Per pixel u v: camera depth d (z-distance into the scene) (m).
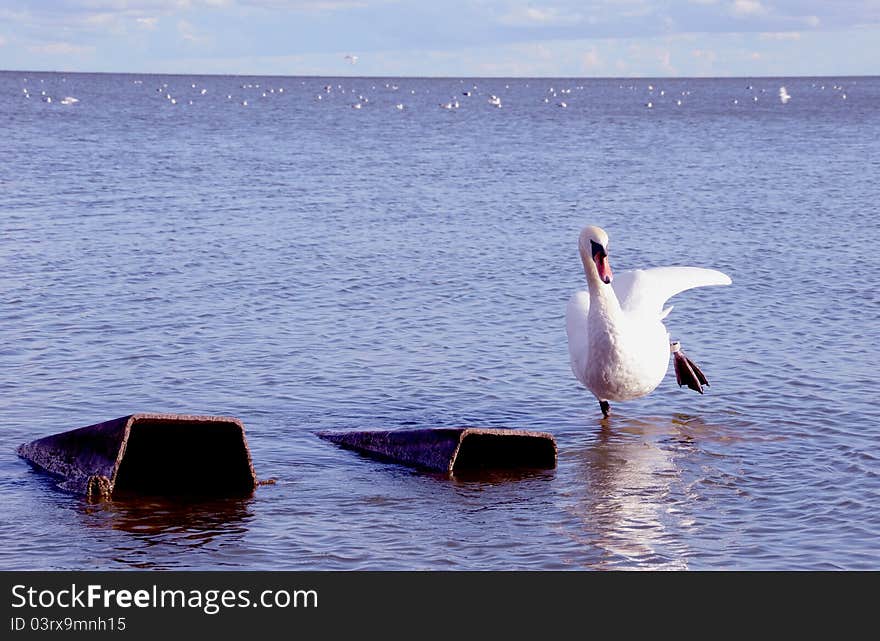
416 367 13.76
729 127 87.12
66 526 8.80
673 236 26.00
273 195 34.28
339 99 165.12
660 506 9.33
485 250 23.42
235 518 9.01
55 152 49.81
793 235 25.88
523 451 10.66
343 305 17.45
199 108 119.69
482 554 8.33
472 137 71.75
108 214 28.38
